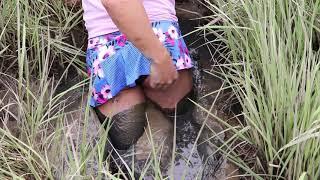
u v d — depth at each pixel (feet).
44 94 7.85
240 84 7.68
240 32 7.86
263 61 7.16
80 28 8.93
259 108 6.97
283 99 6.77
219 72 8.13
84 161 6.65
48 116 7.45
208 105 7.93
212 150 7.36
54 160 7.07
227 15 8.18
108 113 7.52
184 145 7.42
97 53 7.68
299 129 6.59
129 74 7.43
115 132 7.40
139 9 6.89
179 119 7.68
